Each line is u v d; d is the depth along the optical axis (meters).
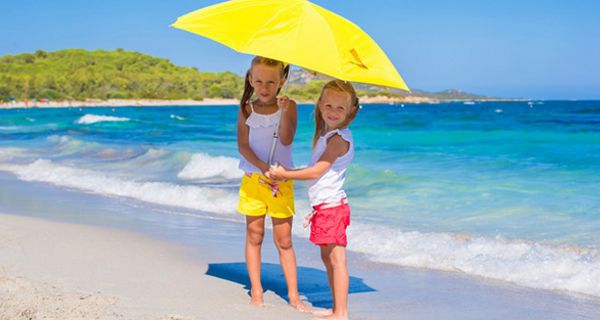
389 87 3.55
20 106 153.50
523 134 19.34
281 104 4.08
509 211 7.43
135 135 24.11
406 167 11.90
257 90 4.07
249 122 4.15
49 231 6.35
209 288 4.42
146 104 175.88
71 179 11.24
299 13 3.56
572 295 4.45
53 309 3.48
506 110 57.34
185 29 3.63
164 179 11.21
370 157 13.80
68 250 5.48
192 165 12.25
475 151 14.54
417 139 19.45
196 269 5.02
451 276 4.96
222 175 11.40
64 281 4.32
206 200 8.72
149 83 186.50
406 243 6.04
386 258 5.56
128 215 7.77
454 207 7.81
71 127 31.88
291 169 4.05
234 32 3.57
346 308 3.78
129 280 4.52
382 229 6.65
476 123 28.09
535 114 40.75
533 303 4.26
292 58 3.33
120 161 14.26
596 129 20.69
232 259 5.42
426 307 4.14
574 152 13.27
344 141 3.76
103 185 10.44
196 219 7.52
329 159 3.74
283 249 4.17
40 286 4.04
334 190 3.77
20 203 8.75
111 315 3.46
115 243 5.94
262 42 3.44
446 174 10.66
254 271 4.15
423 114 45.69
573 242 5.90
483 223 6.86
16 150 17.77
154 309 3.71
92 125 34.25
